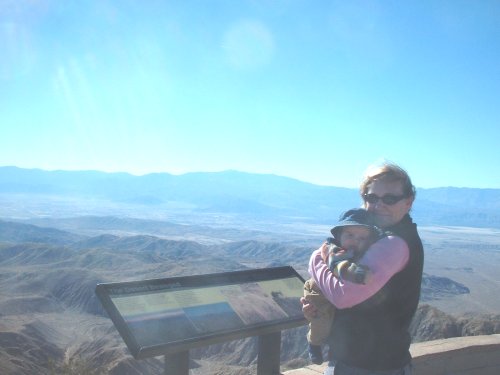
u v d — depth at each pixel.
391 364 3.27
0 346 99.81
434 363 5.67
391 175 3.37
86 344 117.56
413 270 3.23
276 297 4.95
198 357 102.62
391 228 3.33
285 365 45.59
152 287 4.24
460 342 6.10
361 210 3.40
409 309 3.28
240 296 4.75
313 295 3.53
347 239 3.34
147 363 82.31
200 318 4.25
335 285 3.15
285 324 4.68
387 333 3.24
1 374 79.81
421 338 116.56
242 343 107.81
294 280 5.36
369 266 3.09
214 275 4.72
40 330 127.81
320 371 5.21
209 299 4.50
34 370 91.25
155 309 4.11
